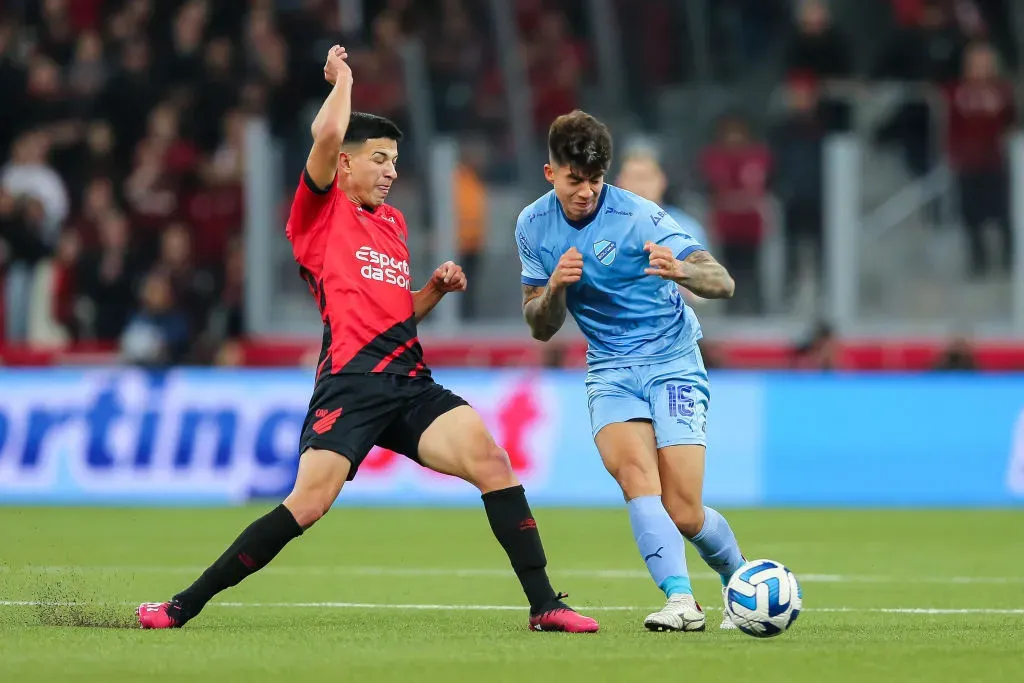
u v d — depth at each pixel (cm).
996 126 6462
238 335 6394
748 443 5422
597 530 4438
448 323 6334
